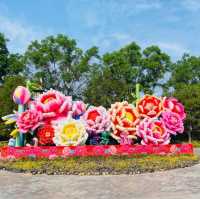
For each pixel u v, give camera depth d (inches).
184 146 848.3
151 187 570.3
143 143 829.8
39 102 802.2
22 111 815.1
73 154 777.6
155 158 770.2
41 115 794.8
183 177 638.5
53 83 1642.5
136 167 682.8
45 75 1635.1
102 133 835.4
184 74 1765.5
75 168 674.8
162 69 1731.1
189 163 749.9
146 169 680.4
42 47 1640.0
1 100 1275.8
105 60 1653.5
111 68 1656.0
